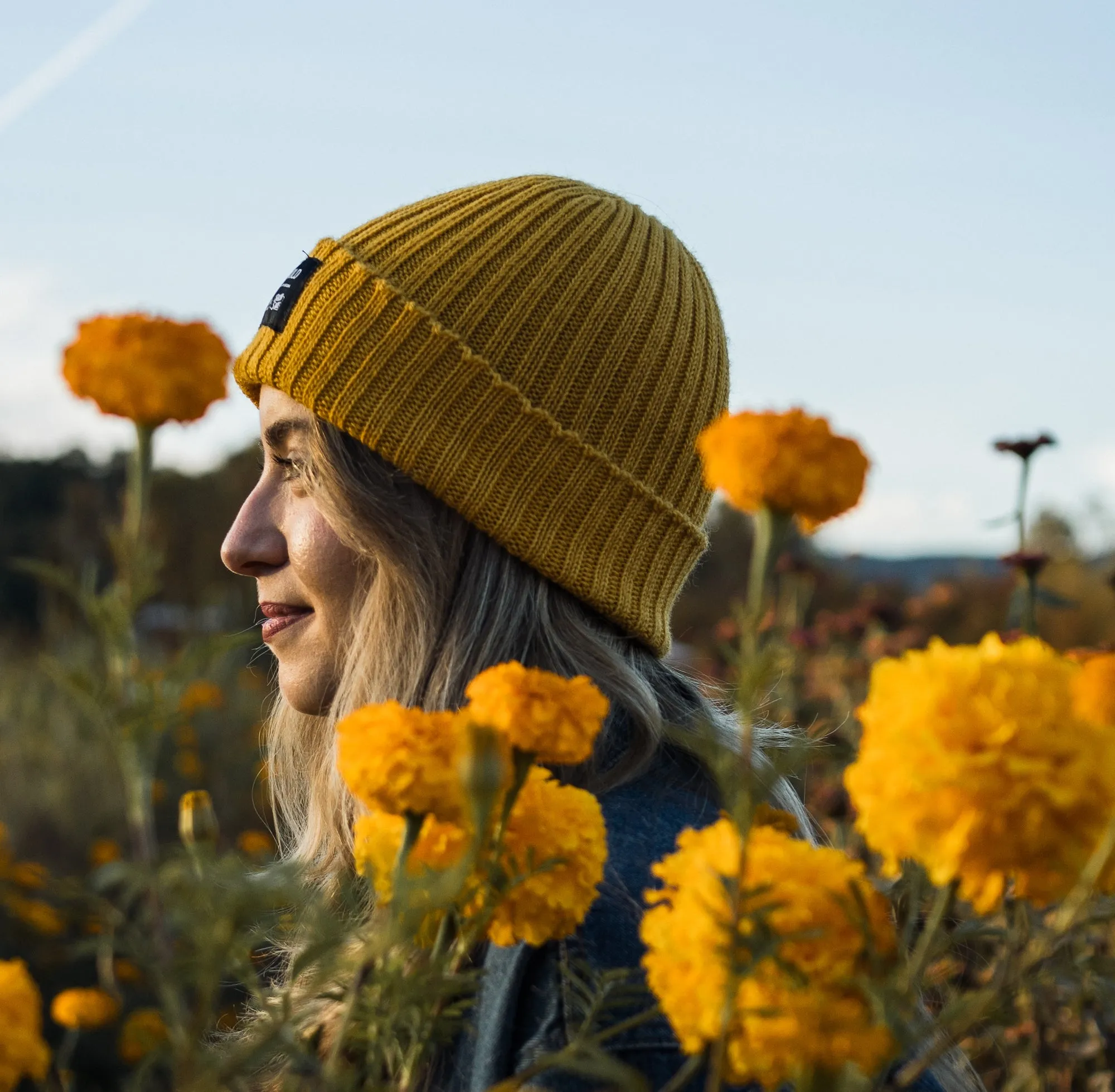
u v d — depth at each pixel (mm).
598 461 1456
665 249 1639
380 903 721
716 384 1636
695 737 593
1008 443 2297
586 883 746
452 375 1419
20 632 7902
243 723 5305
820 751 620
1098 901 799
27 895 3189
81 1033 2865
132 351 793
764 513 630
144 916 614
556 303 1476
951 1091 997
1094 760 543
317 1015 783
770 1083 568
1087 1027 1532
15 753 4949
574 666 1366
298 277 1511
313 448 1433
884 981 564
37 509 12445
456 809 660
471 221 1502
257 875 595
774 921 571
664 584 1535
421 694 1361
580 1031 699
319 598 1444
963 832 531
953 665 568
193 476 9594
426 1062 689
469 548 1416
